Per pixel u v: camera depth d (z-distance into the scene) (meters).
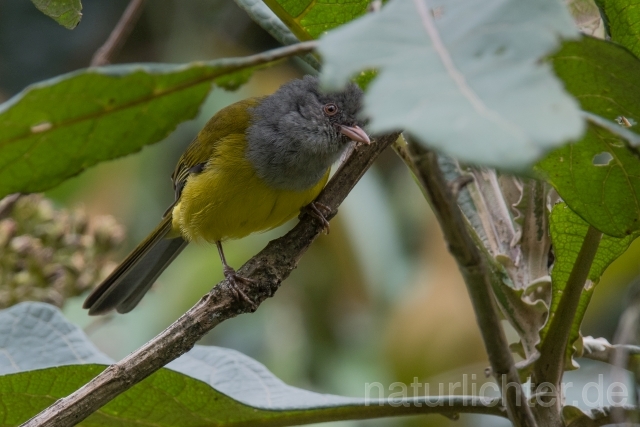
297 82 8.88
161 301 11.26
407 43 2.59
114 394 4.57
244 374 5.87
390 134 5.98
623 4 4.20
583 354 5.16
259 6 5.43
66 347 5.99
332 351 11.66
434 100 2.31
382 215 12.29
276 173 8.41
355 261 12.00
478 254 3.19
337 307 12.12
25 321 6.11
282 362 11.52
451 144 2.15
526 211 5.34
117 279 9.41
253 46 14.19
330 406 5.15
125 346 10.88
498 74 2.40
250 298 5.36
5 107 3.11
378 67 2.52
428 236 11.95
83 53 15.38
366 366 11.21
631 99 3.58
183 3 14.07
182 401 5.21
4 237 8.33
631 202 4.20
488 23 2.60
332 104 8.52
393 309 11.60
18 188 3.67
